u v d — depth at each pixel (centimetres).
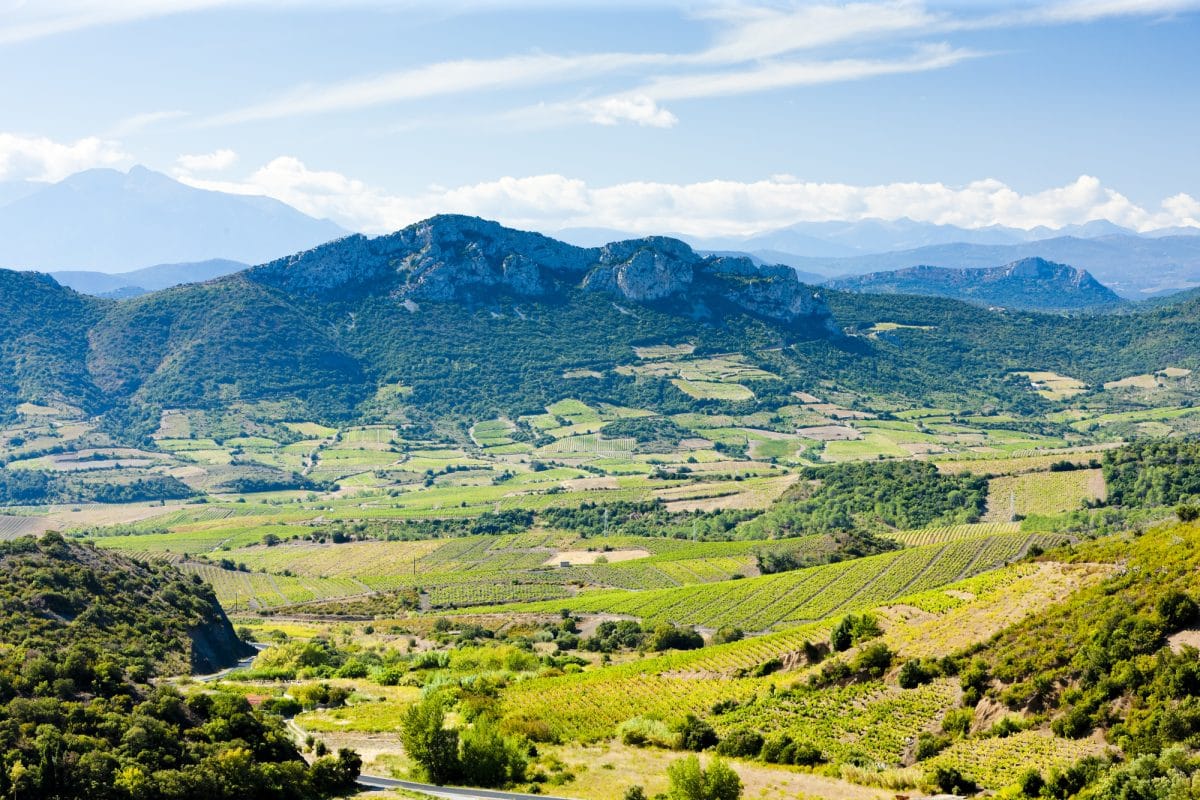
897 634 13200
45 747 7994
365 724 11894
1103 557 13212
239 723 9744
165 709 9475
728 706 12300
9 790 7669
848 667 12425
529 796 9575
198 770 8631
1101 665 10119
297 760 9681
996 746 9850
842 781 9819
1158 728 8975
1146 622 10300
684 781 9275
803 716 11600
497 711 12425
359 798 9244
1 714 8562
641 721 11756
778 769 10350
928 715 11012
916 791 9381
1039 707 10256
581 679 14362
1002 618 12306
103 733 8769
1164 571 11275
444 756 10100
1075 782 8681
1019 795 8831
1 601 13725
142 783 8150
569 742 11550
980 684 11050
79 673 9769
